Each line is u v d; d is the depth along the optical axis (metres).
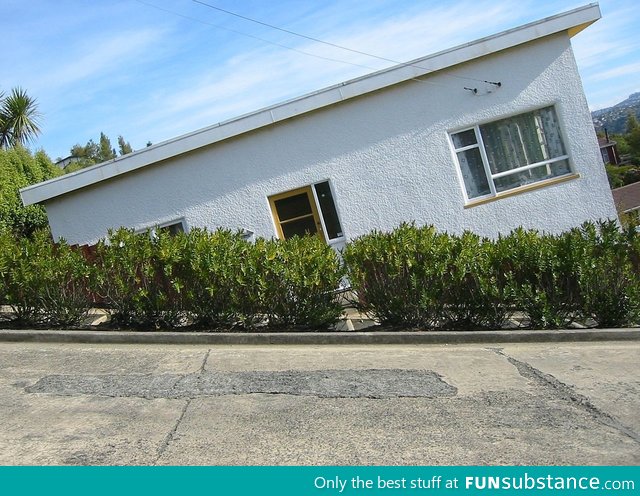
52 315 8.38
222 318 8.34
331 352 7.60
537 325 8.70
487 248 8.82
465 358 7.36
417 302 8.57
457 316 8.72
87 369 6.72
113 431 5.04
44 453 4.63
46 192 12.12
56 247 8.88
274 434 5.02
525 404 5.75
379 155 12.13
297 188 12.22
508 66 11.96
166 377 6.43
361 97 12.09
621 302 8.70
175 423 5.21
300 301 8.38
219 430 5.09
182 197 12.27
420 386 6.21
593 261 8.64
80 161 45.31
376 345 8.07
